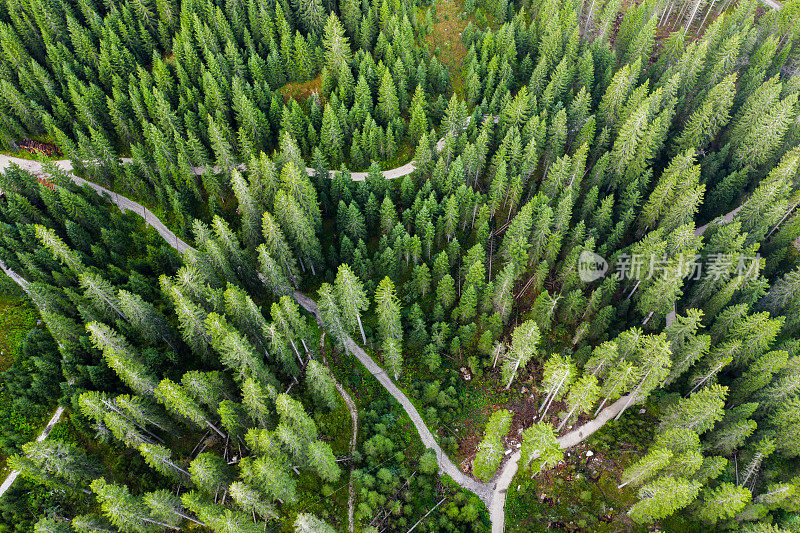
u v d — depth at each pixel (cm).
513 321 6450
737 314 5344
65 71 8300
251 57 8556
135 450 5053
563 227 6294
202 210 7688
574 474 5194
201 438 5169
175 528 4494
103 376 5234
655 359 4647
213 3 9544
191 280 5166
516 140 6938
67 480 4706
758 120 7131
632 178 6988
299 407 4391
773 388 4947
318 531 3744
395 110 8106
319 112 8194
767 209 6384
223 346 4722
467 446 5438
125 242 7025
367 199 7012
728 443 4725
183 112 8231
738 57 8906
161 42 9331
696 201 5962
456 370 6069
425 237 6450
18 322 6134
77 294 5834
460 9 10112
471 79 8456
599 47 8656
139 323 5259
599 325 5819
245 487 3866
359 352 6253
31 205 6838
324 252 7131
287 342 5241
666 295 5441
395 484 5016
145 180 7800
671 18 10725
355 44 9350
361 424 5566
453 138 7344
